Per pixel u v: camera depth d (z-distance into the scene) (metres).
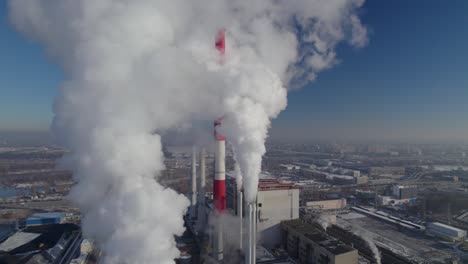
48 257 77.38
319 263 64.94
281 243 81.06
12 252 80.44
